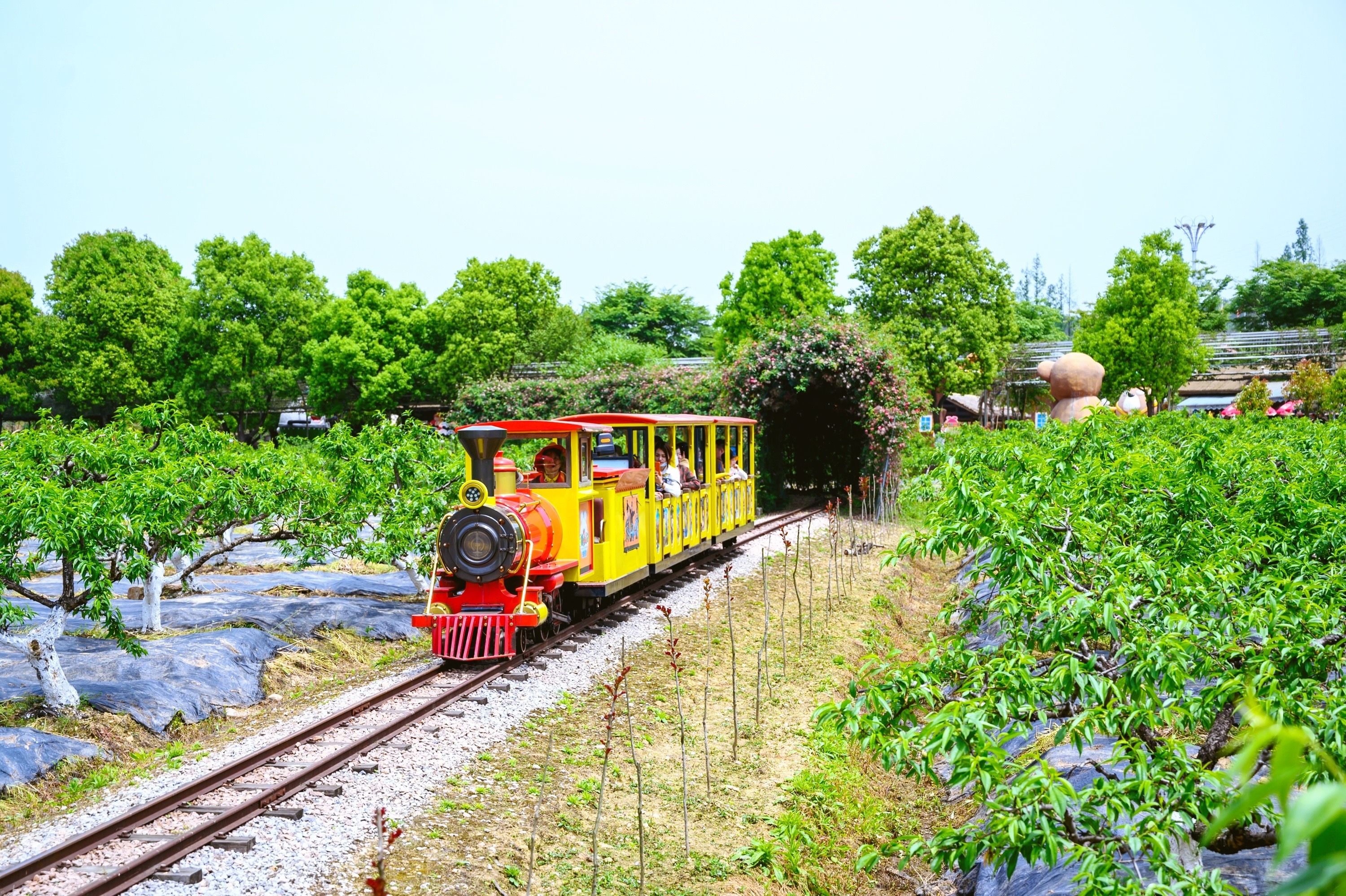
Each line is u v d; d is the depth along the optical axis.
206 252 44.25
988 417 50.81
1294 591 6.03
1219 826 1.31
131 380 42.25
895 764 5.30
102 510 9.44
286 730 9.01
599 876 6.64
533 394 34.25
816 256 47.56
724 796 8.14
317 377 45.16
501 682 10.44
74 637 11.55
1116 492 8.22
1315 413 36.25
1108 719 4.95
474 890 6.22
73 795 7.66
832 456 31.22
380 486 13.62
